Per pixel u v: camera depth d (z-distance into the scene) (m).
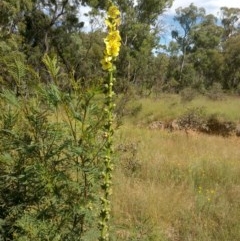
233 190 7.31
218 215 5.98
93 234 2.69
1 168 3.02
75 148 2.50
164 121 17.45
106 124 2.50
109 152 2.53
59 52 27.94
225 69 48.56
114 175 7.30
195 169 8.53
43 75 3.19
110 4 2.45
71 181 2.67
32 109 2.87
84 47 28.70
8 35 18.30
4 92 2.88
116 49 2.44
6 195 2.96
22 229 2.75
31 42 28.52
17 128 3.00
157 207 6.09
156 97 23.36
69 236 2.66
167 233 5.48
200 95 25.45
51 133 2.63
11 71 2.98
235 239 5.34
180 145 12.19
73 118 2.57
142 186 7.10
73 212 2.62
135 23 32.22
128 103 17.42
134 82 29.52
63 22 28.92
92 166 2.57
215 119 16.95
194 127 16.92
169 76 50.16
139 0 33.09
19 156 2.95
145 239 3.63
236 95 29.08
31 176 2.68
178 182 7.86
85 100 2.50
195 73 53.44
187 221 5.77
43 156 2.72
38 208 2.88
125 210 5.96
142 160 8.84
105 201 2.56
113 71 2.48
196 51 55.31
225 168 8.72
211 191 7.11
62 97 2.53
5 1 20.55
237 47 45.62
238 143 14.31
